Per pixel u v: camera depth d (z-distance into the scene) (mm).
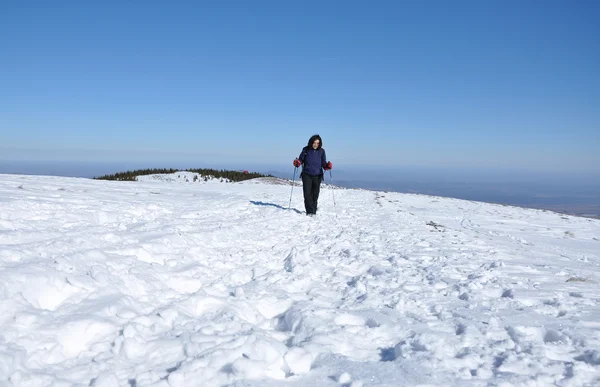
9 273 3309
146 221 8133
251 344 2848
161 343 2875
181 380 2393
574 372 2533
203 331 3150
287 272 5344
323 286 4848
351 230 9148
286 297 4273
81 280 3609
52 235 5582
